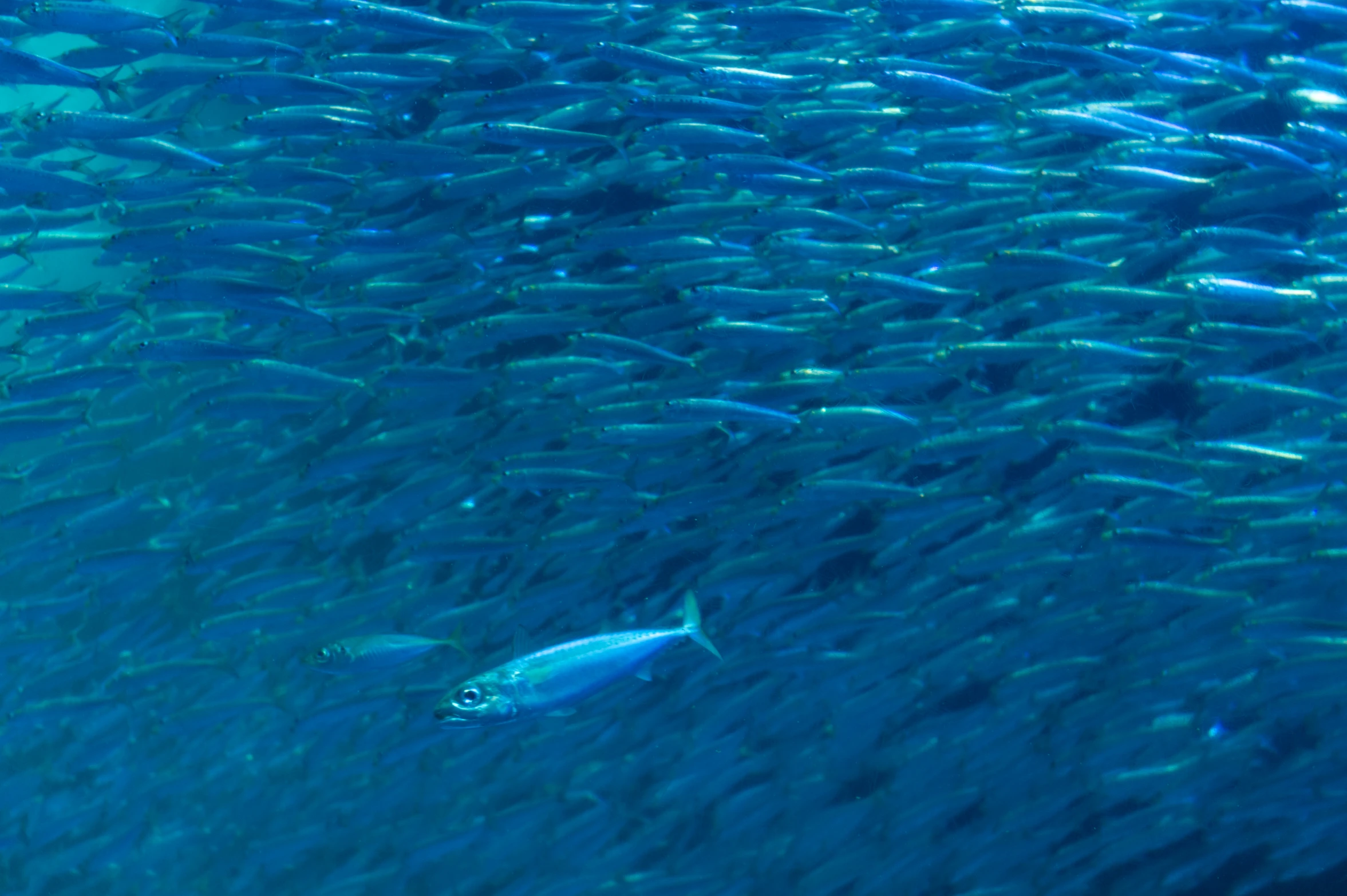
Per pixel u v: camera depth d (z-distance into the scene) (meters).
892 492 3.86
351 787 4.02
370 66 3.93
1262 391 3.91
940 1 3.94
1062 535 3.88
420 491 3.94
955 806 3.96
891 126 4.02
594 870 3.99
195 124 3.81
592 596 4.01
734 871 3.98
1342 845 4.00
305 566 3.96
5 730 3.90
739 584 3.91
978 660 3.94
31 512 3.93
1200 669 3.89
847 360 3.93
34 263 3.80
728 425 4.01
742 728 3.98
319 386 3.86
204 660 3.93
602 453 3.94
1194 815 3.99
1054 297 3.92
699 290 3.82
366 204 4.00
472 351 3.91
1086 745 3.95
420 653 3.53
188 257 3.81
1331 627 3.82
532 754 3.99
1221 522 3.86
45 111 3.70
